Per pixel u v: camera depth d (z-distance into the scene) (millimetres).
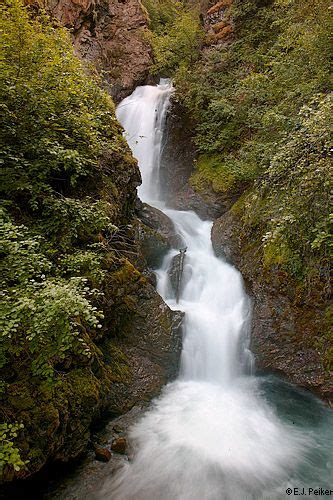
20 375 3666
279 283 6168
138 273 6008
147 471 4039
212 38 14414
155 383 5477
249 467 4188
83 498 3662
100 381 4711
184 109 12312
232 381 6172
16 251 3389
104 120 7484
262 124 8820
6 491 3410
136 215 8406
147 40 15578
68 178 6008
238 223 8219
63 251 4832
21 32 5484
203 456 4305
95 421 4520
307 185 5238
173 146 12258
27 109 5219
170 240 8383
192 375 6020
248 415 5156
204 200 10266
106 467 4023
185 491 3832
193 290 7641
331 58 7258
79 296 2924
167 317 6223
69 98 5848
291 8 9641
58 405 3721
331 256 5473
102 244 5156
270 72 9773
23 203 5223
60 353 3061
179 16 16906
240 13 13109
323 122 5148
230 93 11070
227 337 6539
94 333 4863
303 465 4250
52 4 11797
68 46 6883
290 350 5836
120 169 7164
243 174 8797
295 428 4922
